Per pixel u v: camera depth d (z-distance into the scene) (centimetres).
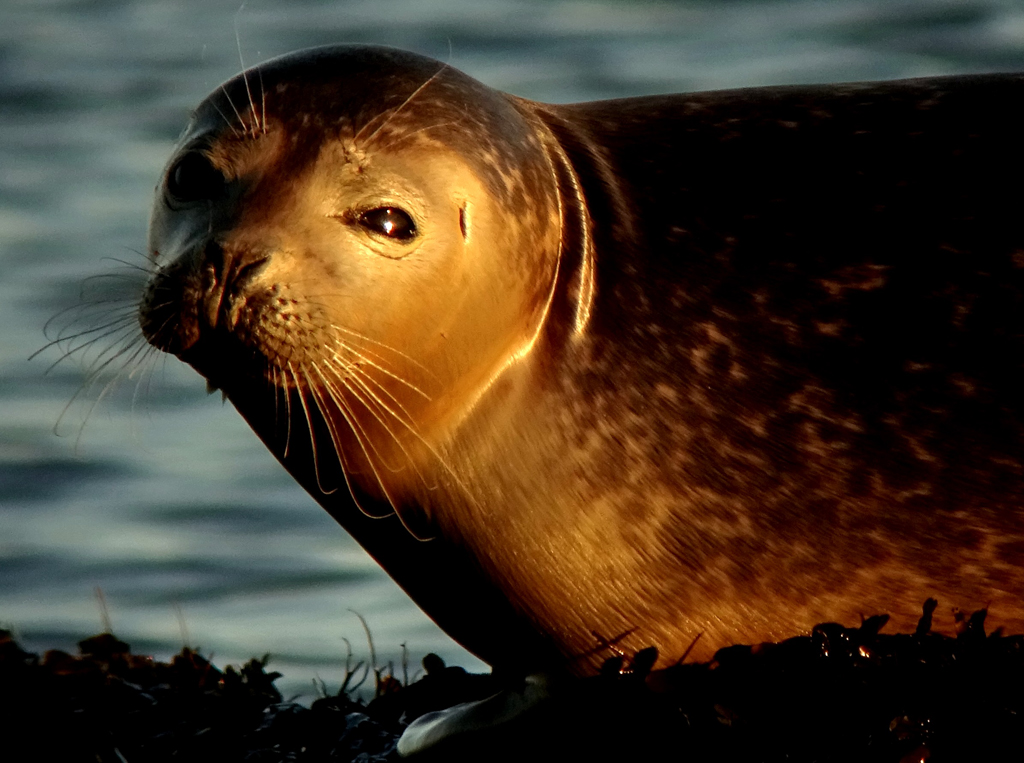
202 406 5478
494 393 2112
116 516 4691
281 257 1953
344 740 2217
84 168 7888
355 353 2009
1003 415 2064
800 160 2173
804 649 2081
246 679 2419
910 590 2100
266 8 10725
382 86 2044
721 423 2102
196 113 2131
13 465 5009
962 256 2098
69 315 5894
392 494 2172
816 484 2089
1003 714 1966
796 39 9419
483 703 2195
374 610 3966
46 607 4122
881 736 1978
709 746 2030
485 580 2173
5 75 9438
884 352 2091
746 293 2123
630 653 2162
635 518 2111
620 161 2211
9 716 2264
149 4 10969
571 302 2133
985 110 2184
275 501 4756
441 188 2002
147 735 2238
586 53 9406
